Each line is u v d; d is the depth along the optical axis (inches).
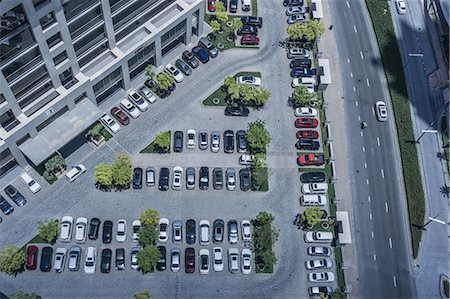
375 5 5157.5
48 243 3826.3
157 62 4559.5
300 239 3991.1
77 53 3850.9
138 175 4101.9
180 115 4426.7
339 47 4918.8
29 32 3319.4
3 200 3927.2
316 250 3917.3
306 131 4402.1
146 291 3558.1
